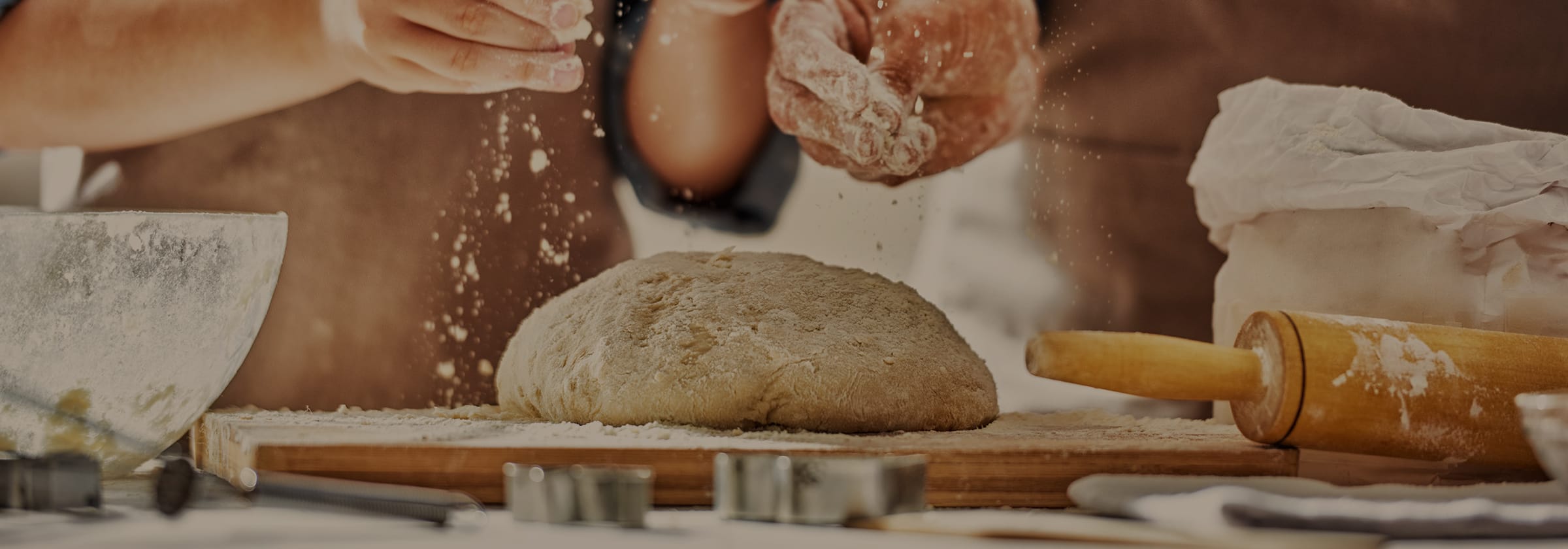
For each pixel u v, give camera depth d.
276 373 2.00
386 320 2.02
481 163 2.03
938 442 1.12
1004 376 1.99
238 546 0.90
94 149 1.98
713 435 1.15
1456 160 1.25
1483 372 1.13
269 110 1.90
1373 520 0.91
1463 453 1.12
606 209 2.04
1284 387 1.10
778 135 2.03
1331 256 1.31
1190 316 2.03
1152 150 2.03
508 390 1.33
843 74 1.57
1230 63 2.01
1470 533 0.90
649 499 1.00
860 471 0.94
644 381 1.20
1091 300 2.05
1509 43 2.00
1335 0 2.01
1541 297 1.25
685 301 1.25
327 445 1.06
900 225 2.05
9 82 1.91
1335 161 1.30
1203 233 2.02
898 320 1.27
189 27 1.84
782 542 0.90
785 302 1.25
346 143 2.01
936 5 1.77
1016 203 2.05
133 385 1.07
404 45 1.53
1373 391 1.11
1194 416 1.93
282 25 1.79
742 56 2.01
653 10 1.99
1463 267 1.26
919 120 1.68
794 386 1.18
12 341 1.02
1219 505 0.92
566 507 0.94
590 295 1.30
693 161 2.03
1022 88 1.91
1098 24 2.02
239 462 1.12
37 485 0.98
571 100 2.02
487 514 1.00
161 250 1.06
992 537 0.92
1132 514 0.95
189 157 2.00
